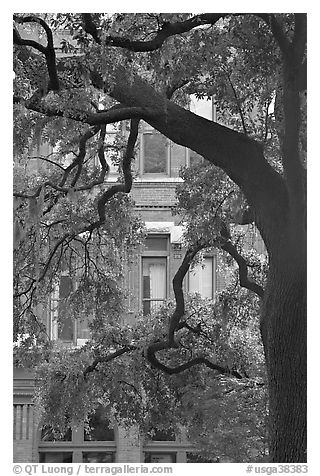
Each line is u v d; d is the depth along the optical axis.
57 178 23.92
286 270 16.20
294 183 16.16
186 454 33.09
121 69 16.52
